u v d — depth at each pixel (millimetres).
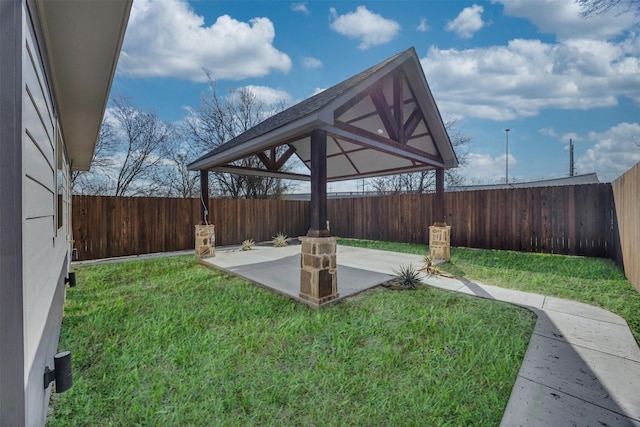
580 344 2762
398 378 2275
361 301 4008
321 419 1870
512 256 7082
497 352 2617
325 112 3654
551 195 7258
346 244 10117
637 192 4277
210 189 15102
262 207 11078
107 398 2070
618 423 1782
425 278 5258
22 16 1076
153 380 2268
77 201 7238
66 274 4129
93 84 2752
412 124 5770
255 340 2896
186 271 6062
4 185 1019
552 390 2102
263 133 4523
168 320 3398
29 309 1195
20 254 1043
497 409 1925
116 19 1859
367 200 11320
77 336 2996
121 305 3893
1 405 1000
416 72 5305
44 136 1724
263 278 5195
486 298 4102
